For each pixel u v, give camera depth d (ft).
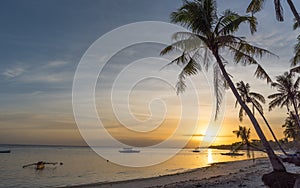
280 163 41.42
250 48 45.14
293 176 38.09
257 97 88.17
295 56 57.52
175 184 64.39
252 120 43.47
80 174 100.53
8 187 74.54
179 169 115.44
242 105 44.04
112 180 80.53
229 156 271.90
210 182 64.18
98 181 79.46
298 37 54.29
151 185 65.77
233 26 43.06
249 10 41.98
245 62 47.42
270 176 40.52
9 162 158.10
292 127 156.97
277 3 33.91
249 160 170.09
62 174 101.71
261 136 42.88
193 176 84.23
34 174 103.55
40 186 74.08
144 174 95.91
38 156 220.23
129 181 75.72
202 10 43.37
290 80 90.07
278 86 91.45
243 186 53.01
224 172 95.04
